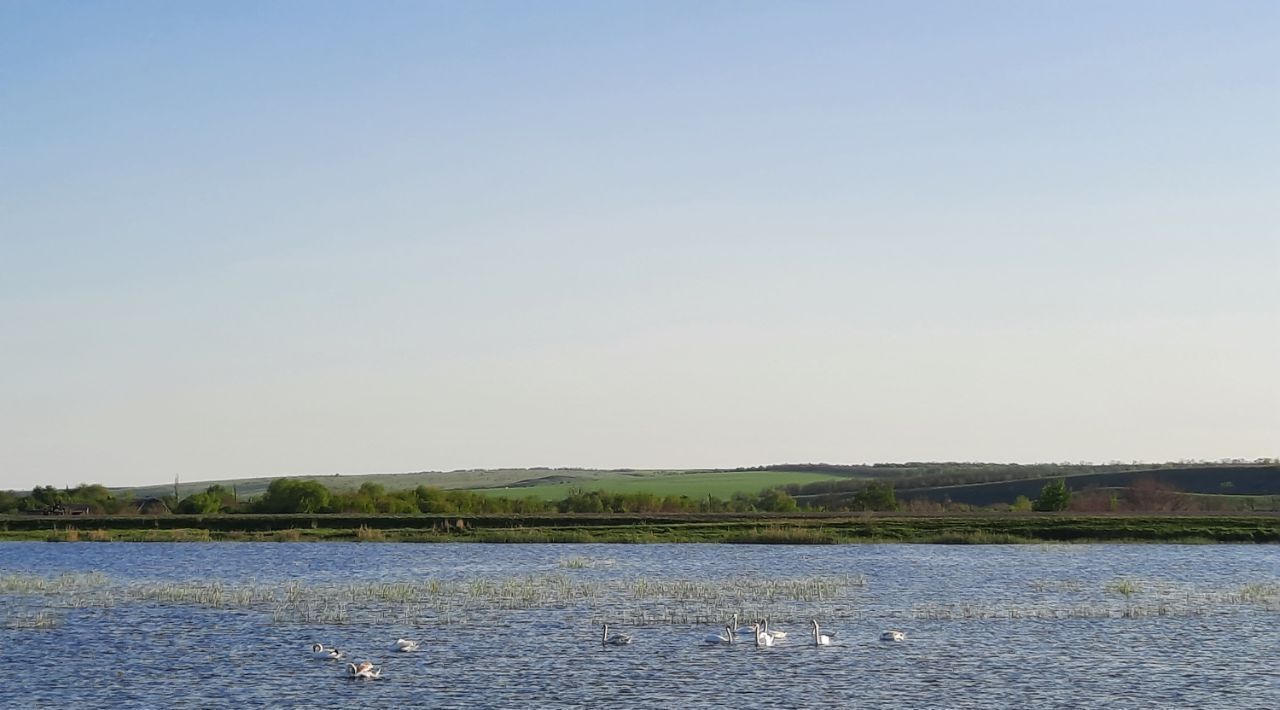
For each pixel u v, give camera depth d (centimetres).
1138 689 5138
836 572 9556
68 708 4847
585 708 4812
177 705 4881
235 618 6938
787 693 5053
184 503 18738
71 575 9231
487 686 5175
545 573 9531
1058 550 11706
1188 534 12706
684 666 5556
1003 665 5603
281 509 18462
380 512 18275
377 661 5694
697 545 12356
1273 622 6812
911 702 4909
